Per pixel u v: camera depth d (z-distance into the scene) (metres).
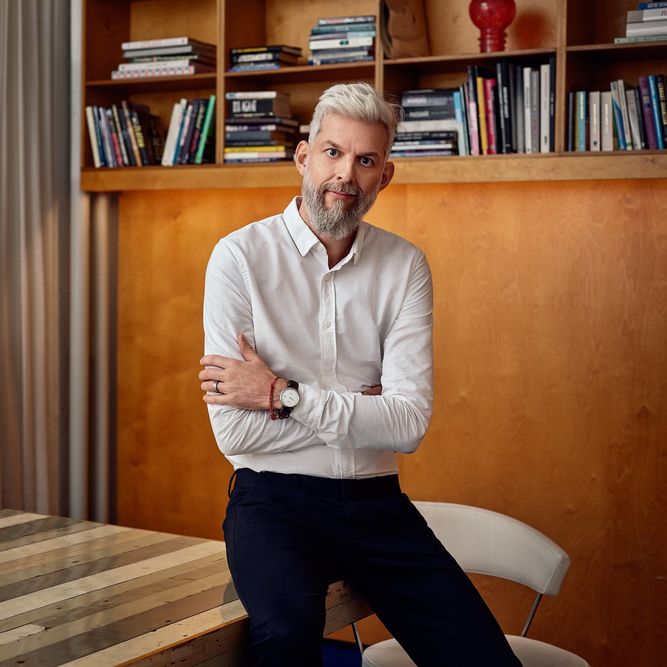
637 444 3.37
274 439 2.05
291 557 1.90
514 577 2.65
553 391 3.48
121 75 4.00
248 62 3.79
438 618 2.00
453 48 3.72
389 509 2.09
